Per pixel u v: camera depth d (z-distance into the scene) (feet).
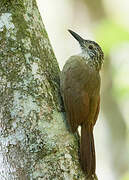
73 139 33.04
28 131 30.96
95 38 60.39
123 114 65.98
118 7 72.54
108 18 71.26
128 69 59.88
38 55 33.81
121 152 64.95
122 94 58.44
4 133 31.17
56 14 74.79
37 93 32.22
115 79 59.82
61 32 74.08
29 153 30.60
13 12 34.04
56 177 30.48
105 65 64.85
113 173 64.54
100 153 65.82
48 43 35.91
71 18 73.46
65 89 35.47
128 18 71.41
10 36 33.17
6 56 32.53
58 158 30.99
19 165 30.55
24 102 31.55
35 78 32.63
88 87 36.83
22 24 34.04
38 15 36.09
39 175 30.27
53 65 35.58
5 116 31.35
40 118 31.53
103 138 66.33
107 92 65.92
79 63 38.04
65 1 74.59
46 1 76.54
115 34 59.36
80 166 32.17
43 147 30.81
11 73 32.17
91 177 32.99
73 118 34.78
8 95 31.68
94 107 36.94
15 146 30.76
